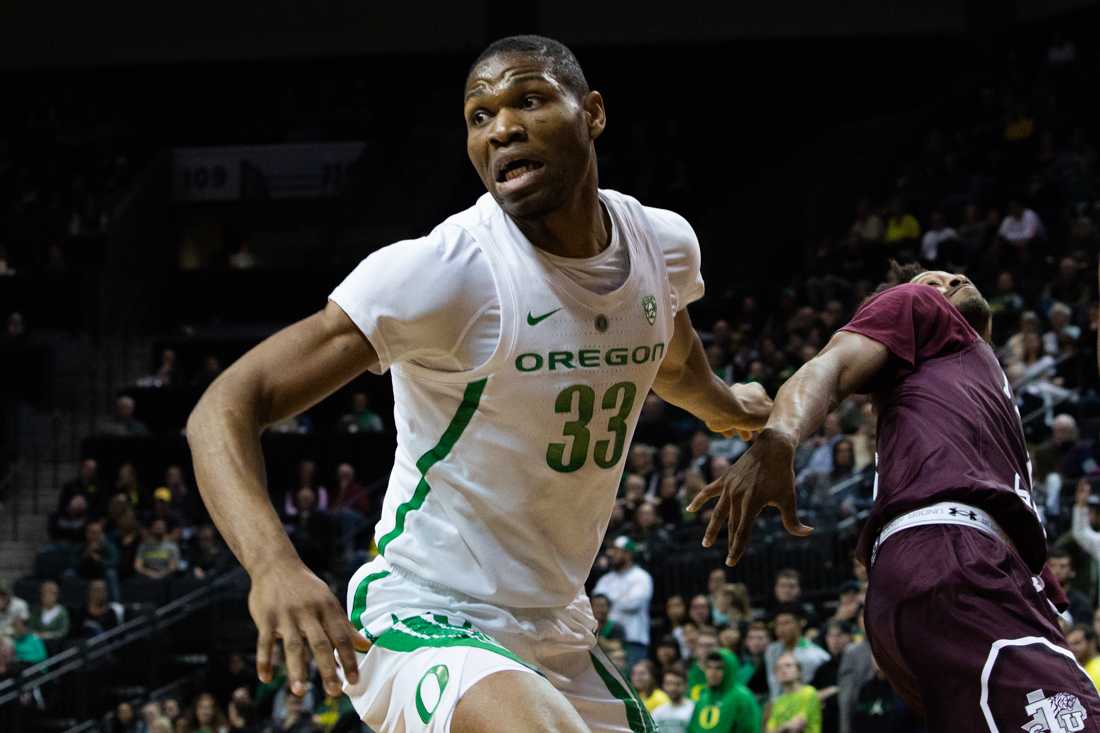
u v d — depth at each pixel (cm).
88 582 1498
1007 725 309
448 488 325
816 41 2436
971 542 321
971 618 315
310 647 259
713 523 316
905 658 324
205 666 1416
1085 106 2055
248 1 2536
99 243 2180
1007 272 1650
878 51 2423
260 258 2375
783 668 980
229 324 2180
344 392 1842
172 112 2547
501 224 313
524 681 295
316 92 2522
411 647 316
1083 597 995
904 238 1927
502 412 315
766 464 313
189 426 285
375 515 1596
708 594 1258
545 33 2494
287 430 1772
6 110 2559
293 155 2444
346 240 2280
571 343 314
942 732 318
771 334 1736
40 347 1995
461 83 2498
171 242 2392
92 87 2561
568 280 314
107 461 1755
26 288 2097
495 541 325
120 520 1563
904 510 330
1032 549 334
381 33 2509
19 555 1794
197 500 1669
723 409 409
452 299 303
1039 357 1382
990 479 329
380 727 327
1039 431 1280
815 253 2147
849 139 2361
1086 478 1148
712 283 2295
